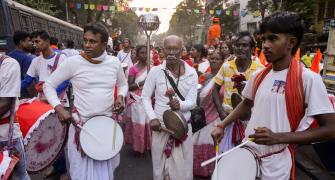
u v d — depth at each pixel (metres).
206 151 4.22
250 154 2.06
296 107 1.89
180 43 3.36
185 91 3.43
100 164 3.13
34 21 12.61
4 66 2.55
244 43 3.66
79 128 3.07
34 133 3.37
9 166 2.52
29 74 4.52
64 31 18.00
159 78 3.43
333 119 1.83
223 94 4.00
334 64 4.92
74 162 3.09
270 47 1.90
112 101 3.24
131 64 7.85
